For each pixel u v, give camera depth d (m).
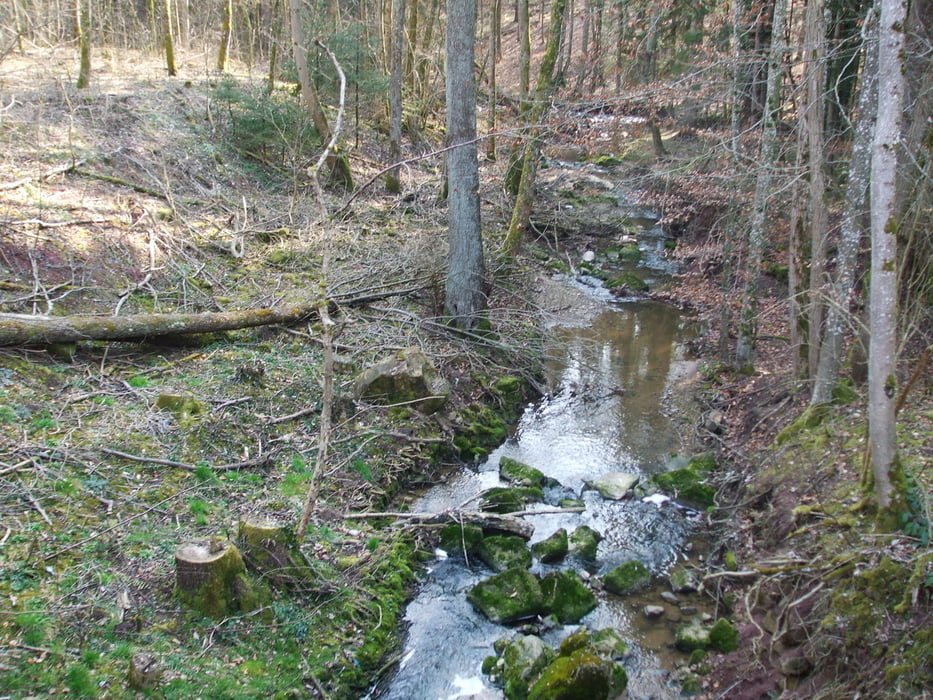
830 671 5.60
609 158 24.95
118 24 27.59
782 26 10.66
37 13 19.08
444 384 10.55
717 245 14.27
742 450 10.25
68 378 8.44
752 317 12.50
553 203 22.19
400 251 13.91
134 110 17.78
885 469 6.29
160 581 5.94
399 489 8.95
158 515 6.75
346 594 6.70
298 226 15.52
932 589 5.44
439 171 21.98
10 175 12.44
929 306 8.69
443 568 7.83
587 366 14.02
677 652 6.74
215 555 5.85
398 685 6.15
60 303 9.74
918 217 7.95
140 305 10.67
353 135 22.83
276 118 18.44
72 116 14.59
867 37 8.00
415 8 26.38
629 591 7.62
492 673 6.39
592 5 22.23
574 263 20.44
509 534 8.39
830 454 8.44
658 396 12.82
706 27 18.27
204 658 5.43
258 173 18.17
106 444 7.43
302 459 8.41
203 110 19.53
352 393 9.98
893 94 5.70
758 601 6.86
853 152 8.54
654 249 21.25
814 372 10.16
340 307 10.88
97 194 13.17
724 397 12.27
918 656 5.05
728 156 13.17
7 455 6.78
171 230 13.09
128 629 5.38
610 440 11.15
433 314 12.90
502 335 13.07
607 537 8.62
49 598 5.39
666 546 8.48
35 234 10.91
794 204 10.44
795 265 10.65
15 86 16.72
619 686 6.18
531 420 11.73
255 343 10.63
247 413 8.84
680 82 12.33
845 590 5.94
